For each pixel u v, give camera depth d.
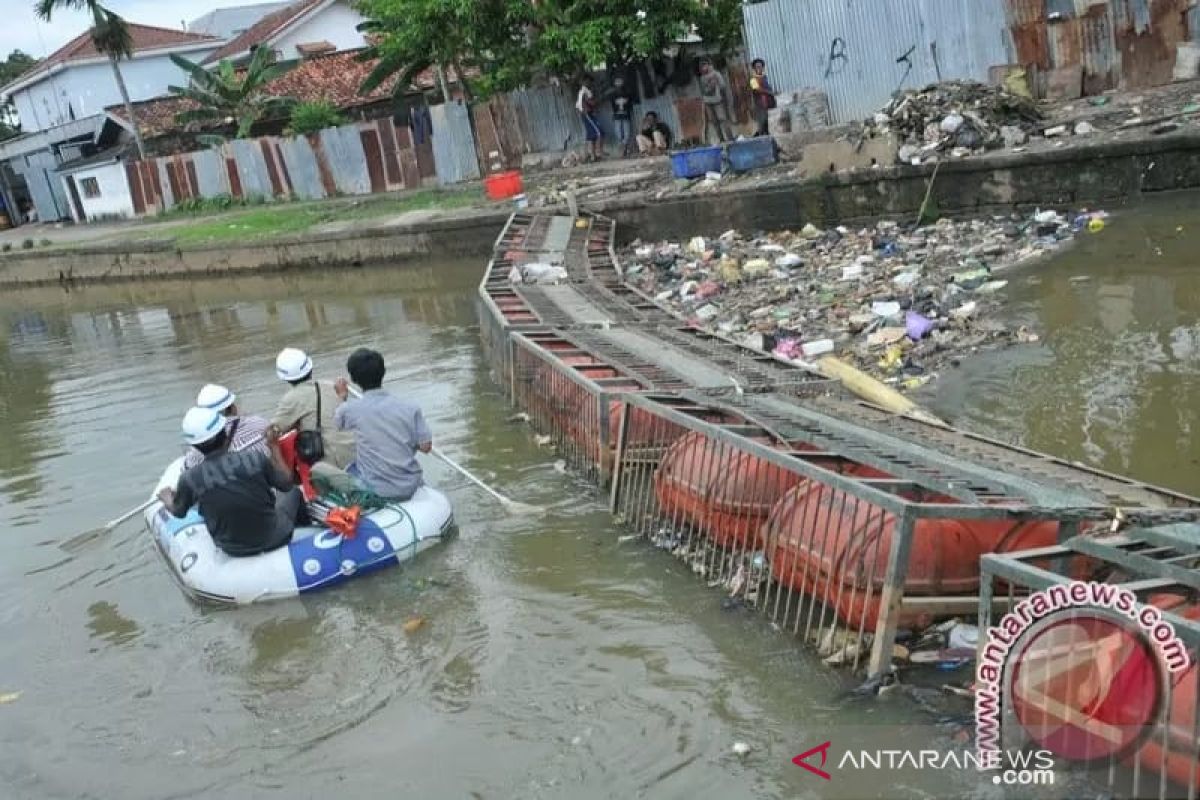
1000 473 5.07
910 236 13.77
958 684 4.41
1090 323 9.06
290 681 5.30
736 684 4.74
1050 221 12.79
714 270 14.00
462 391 10.61
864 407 6.98
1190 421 6.81
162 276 26.33
